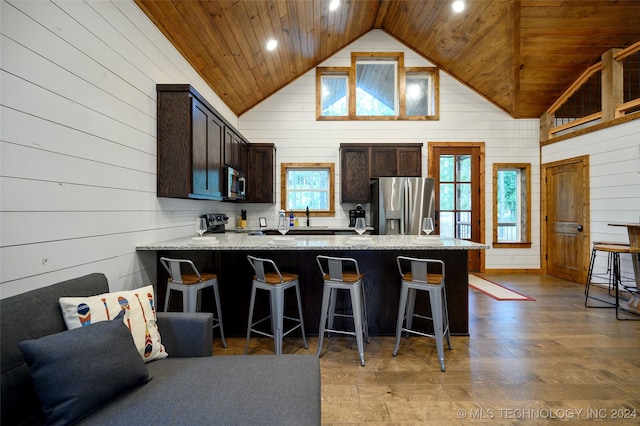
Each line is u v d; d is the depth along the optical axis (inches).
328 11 156.7
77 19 69.5
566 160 189.9
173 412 42.1
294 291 109.7
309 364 56.1
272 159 196.5
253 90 189.3
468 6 157.8
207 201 154.7
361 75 217.6
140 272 95.0
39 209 60.0
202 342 61.4
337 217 208.4
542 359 91.4
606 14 151.6
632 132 152.3
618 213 158.9
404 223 176.1
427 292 110.4
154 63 102.7
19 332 42.0
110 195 81.2
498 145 211.6
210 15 114.1
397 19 192.5
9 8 53.9
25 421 41.9
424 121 210.7
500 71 187.3
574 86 187.0
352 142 208.8
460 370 85.6
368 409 69.2
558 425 64.1
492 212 211.2
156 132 103.1
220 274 109.3
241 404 43.9
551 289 169.3
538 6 149.2
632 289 151.6
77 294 54.5
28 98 57.6
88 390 40.9
